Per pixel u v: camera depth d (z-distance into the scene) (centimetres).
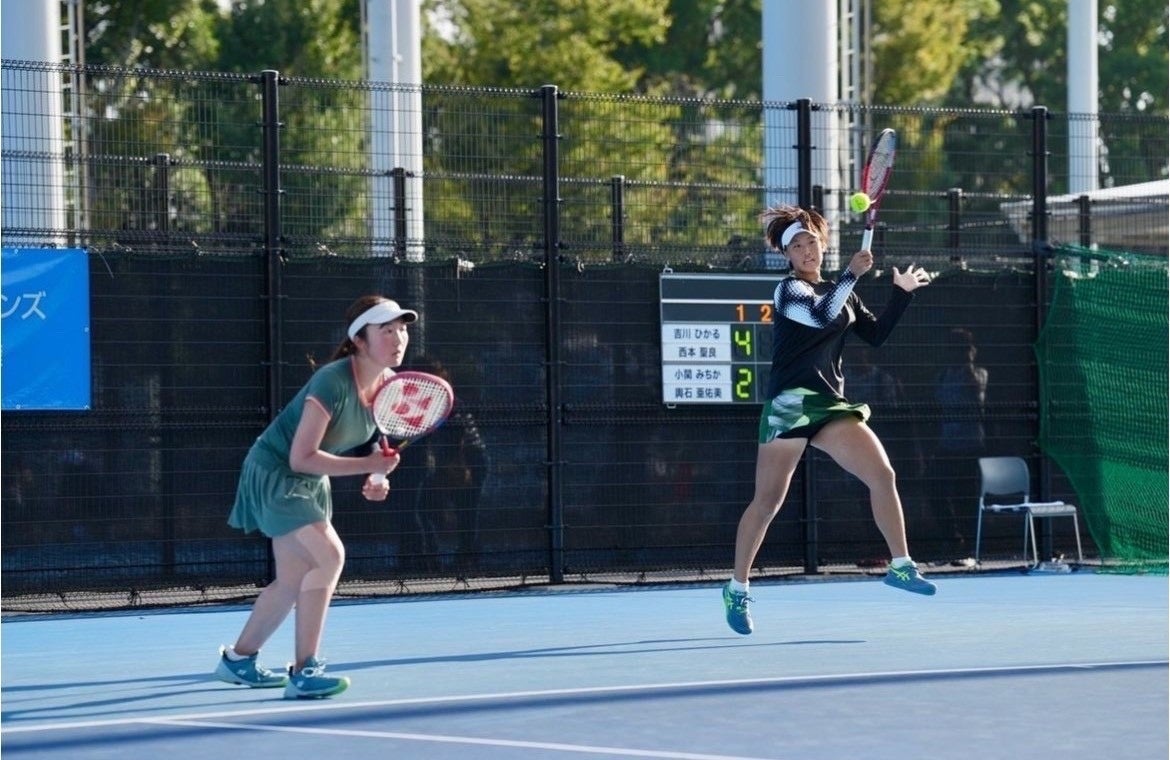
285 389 1440
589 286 1526
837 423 1065
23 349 1366
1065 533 1680
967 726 762
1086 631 1148
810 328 1056
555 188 1516
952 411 1639
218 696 882
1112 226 1958
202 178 1986
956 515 1639
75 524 1385
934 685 886
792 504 1588
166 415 1409
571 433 1520
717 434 1561
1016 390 1664
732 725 769
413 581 1484
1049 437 1664
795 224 1084
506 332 1502
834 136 1866
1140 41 5422
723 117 2931
